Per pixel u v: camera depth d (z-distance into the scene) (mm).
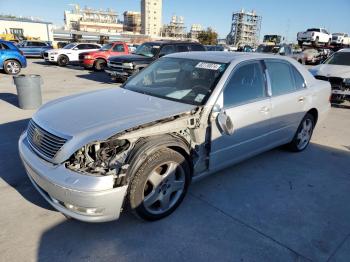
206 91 3340
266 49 24438
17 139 5141
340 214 3311
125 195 2607
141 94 3639
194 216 3129
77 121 2795
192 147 3166
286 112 4262
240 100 3576
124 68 11961
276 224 3076
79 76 14859
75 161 2547
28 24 47719
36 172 2645
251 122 3684
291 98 4297
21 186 3574
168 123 2865
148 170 2707
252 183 3898
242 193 3637
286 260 2602
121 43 17922
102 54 17031
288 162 4613
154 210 2967
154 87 3826
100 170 2492
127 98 3455
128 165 2559
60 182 2459
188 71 3758
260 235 2896
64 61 20141
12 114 6766
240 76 3635
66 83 12234
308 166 4500
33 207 3166
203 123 3168
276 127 4176
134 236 2793
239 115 3498
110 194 2477
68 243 2674
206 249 2678
